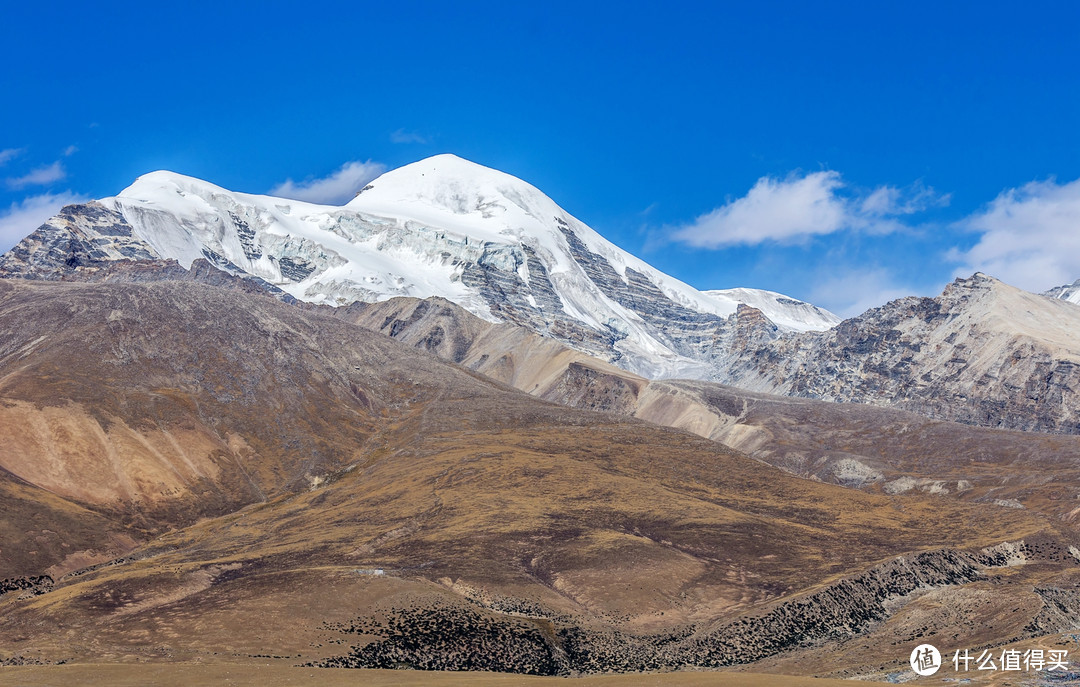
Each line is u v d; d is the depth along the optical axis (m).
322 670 115.25
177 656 123.69
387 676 110.81
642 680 102.62
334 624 134.25
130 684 107.50
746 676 103.56
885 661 132.88
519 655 130.38
